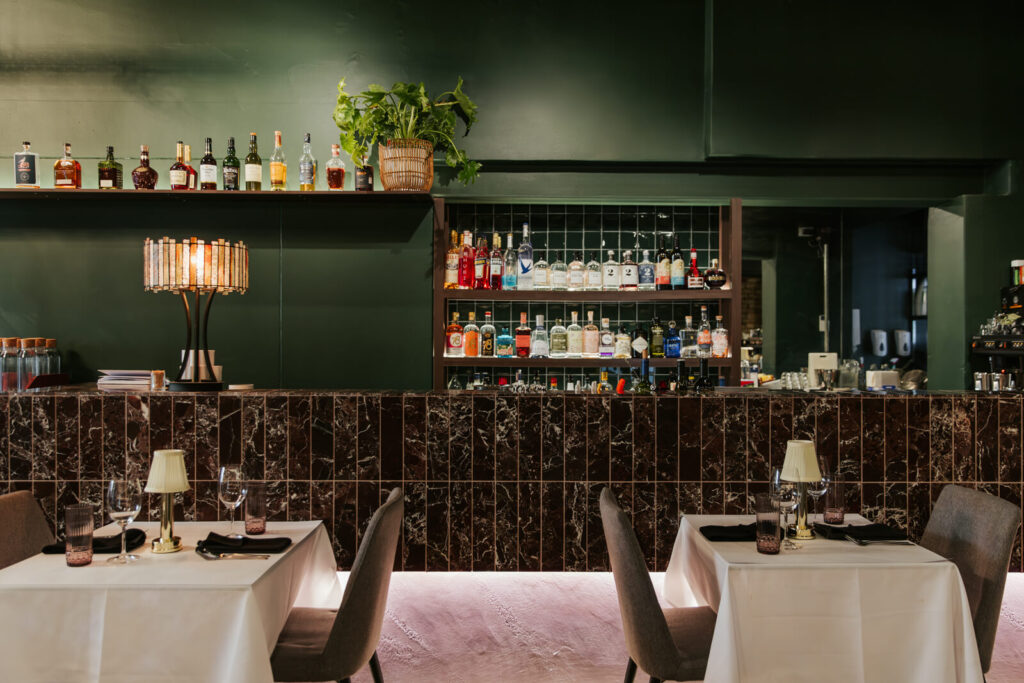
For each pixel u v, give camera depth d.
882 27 4.20
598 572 3.25
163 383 3.52
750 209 5.84
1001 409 3.17
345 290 4.26
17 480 3.15
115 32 4.23
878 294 5.83
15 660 1.76
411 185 3.90
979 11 4.22
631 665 2.16
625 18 4.24
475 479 3.18
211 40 4.23
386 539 1.99
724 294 4.25
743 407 3.17
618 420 3.18
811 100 4.18
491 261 4.30
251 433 3.16
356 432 3.17
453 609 3.05
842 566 1.93
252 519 2.23
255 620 1.76
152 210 4.24
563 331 4.39
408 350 4.25
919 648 1.94
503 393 3.20
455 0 4.22
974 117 4.21
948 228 4.39
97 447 3.15
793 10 4.18
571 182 4.29
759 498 2.06
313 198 4.02
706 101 4.23
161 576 1.84
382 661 2.69
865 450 3.17
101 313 4.23
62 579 1.82
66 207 4.22
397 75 4.22
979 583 2.11
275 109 4.24
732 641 1.85
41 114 4.22
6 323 4.22
